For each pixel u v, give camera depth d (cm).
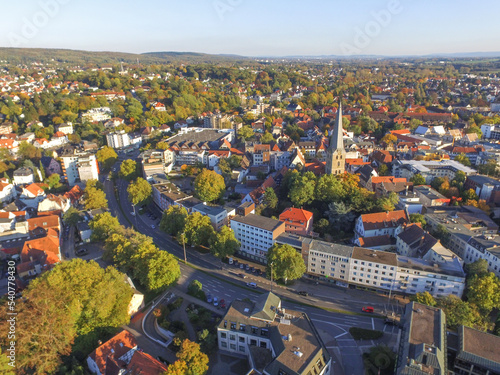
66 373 9344
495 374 8631
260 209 18200
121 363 9538
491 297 11262
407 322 9725
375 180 19938
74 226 19338
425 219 16688
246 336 10100
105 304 10694
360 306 12619
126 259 13700
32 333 9294
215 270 14988
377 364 9688
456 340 9656
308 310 12381
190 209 18400
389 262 12912
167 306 12475
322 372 8875
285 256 13425
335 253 13625
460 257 14812
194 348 9275
